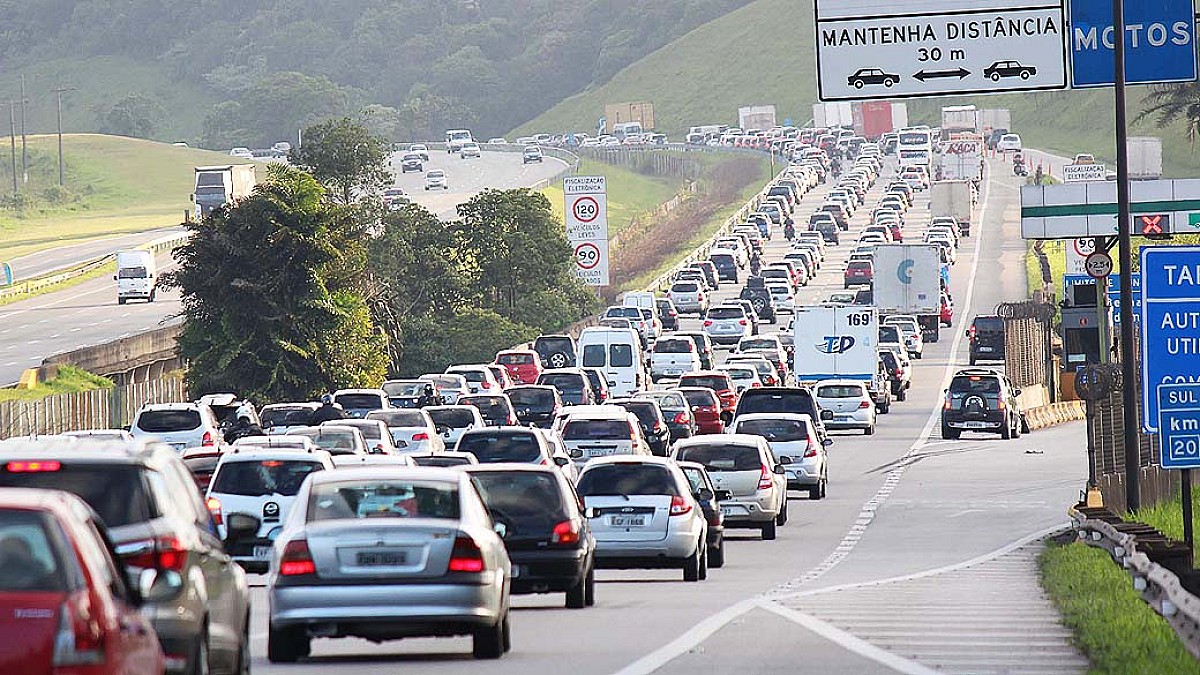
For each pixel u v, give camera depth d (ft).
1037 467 426.10
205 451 293.23
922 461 449.06
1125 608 170.81
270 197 537.24
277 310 535.19
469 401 454.40
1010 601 193.77
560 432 364.79
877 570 240.94
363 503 144.87
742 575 236.43
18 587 82.43
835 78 245.24
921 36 244.22
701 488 248.32
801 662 142.10
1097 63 247.29
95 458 108.78
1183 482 199.82
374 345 573.33
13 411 472.44
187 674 105.19
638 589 215.51
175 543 107.55
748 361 627.46
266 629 171.73
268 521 231.30
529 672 137.28
